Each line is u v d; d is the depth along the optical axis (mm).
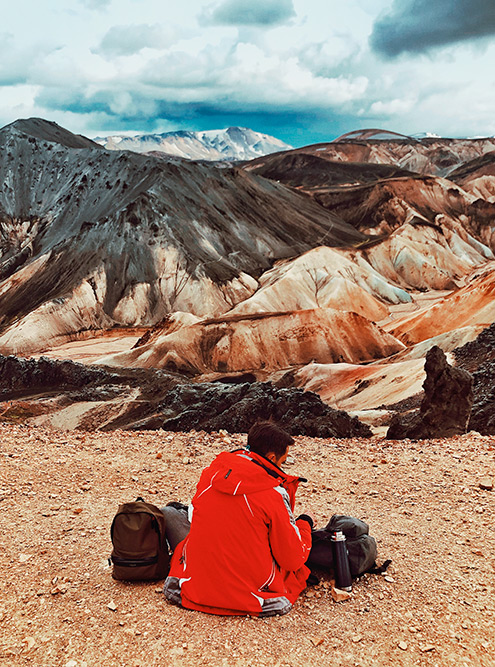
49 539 5430
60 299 113938
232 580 4090
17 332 105438
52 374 50969
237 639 3855
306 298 115812
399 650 3814
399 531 5648
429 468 7582
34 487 6844
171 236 131875
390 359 54031
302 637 3916
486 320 69250
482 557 5078
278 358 74500
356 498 6582
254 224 153375
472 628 4066
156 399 43375
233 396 22391
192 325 77500
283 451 4340
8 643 3850
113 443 9039
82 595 4449
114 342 107312
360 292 116000
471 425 14523
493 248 178250
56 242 150625
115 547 4652
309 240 155375
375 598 4449
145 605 4281
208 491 4242
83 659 3689
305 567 4504
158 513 4750
